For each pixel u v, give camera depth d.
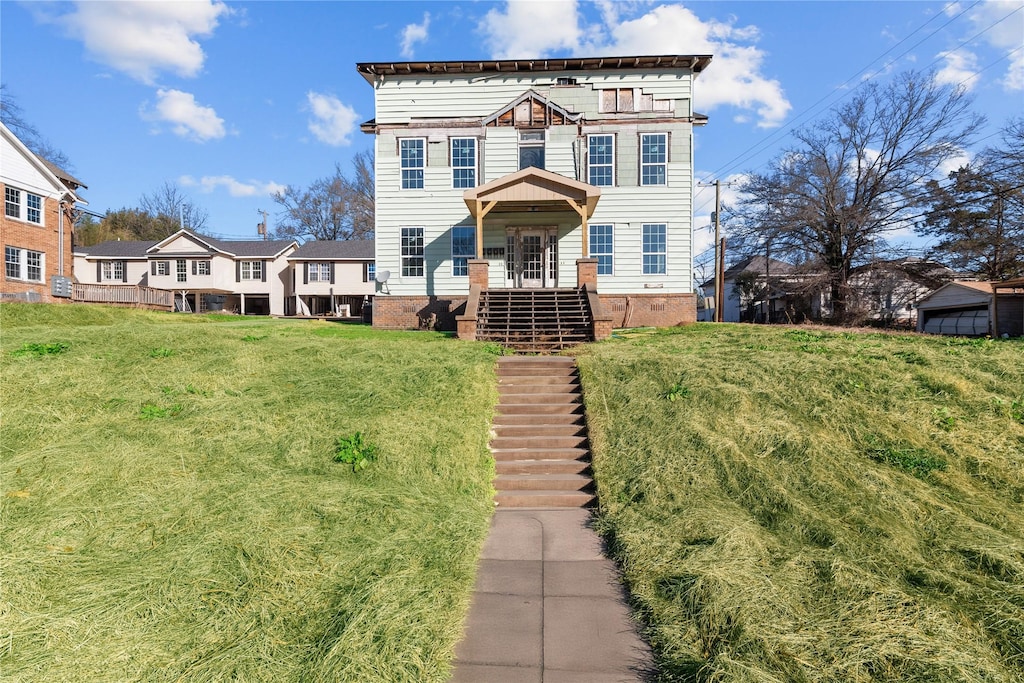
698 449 7.19
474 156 19.69
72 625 4.09
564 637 4.34
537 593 4.98
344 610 4.38
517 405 9.05
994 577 4.77
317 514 5.77
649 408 8.42
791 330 16.16
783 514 5.80
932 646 3.94
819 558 4.98
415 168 19.84
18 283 24.17
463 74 19.62
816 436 7.33
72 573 4.68
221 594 4.53
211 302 43.16
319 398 8.65
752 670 3.73
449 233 19.81
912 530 5.48
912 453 6.89
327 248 42.03
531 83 19.59
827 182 30.78
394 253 19.88
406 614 4.37
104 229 57.81
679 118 19.39
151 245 41.81
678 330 17.14
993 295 23.47
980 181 28.14
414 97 19.77
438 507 6.23
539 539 6.02
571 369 10.54
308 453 7.11
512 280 20.03
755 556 5.07
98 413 7.74
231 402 8.33
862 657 3.86
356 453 7.03
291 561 4.96
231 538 5.18
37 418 7.40
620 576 5.28
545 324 15.54
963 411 7.81
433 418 8.17
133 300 26.17
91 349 10.66
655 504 6.28
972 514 5.81
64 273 26.67
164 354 10.38
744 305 42.94
